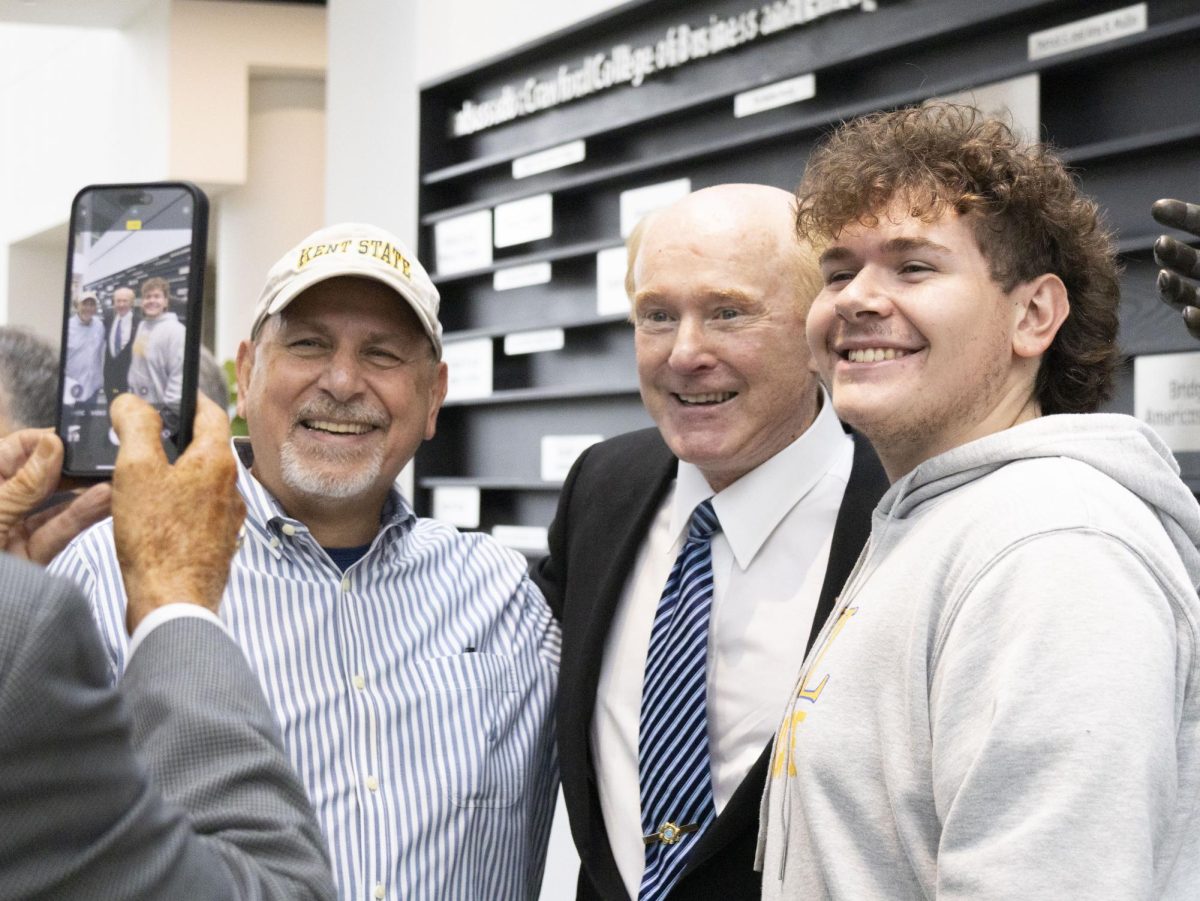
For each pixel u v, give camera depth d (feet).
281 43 27.61
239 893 3.10
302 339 5.87
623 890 5.68
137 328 4.18
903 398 4.13
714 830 5.24
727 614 5.82
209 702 3.40
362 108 17.39
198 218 4.18
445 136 16.22
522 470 14.94
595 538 6.41
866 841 3.85
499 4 14.80
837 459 5.96
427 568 6.23
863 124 4.53
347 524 6.08
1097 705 3.34
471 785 5.80
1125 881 3.19
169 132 27.02
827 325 4.38
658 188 12.97
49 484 4.09
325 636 5.73
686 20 12.78
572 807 5.91
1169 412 8.69
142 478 3.71
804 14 11.32
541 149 14.51
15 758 2.55
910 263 4.17
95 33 31.68
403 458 6.10
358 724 5.66
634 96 13.47
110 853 2.72
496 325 15.31
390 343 5.96
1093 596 3.46
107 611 5.51
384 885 5.52
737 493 5.87
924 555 3.96
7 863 2.58
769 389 5.73
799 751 4.02
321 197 28.73
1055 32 9.31
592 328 13.96
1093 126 9.20
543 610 6.66
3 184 38.75
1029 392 4.35
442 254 15.83
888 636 3.93
